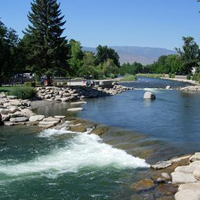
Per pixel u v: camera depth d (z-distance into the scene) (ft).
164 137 67.00
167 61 525.34
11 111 96.58
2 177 47.88
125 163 52.75
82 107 117.39
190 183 40.55
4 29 157.38
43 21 168.04
